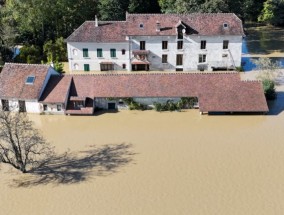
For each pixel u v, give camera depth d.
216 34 68.31
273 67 65.62
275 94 59.50
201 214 35.69
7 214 36.38
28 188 39.88
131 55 70.62
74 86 57.88
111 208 36.72
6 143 46.88
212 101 55.28
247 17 98.75
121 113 56.53
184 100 56.56
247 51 81.44
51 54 74.50
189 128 51.72
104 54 70.94
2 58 74.69
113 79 58.31
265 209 36.22
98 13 87.62
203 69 71.38
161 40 69.31
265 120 53.41
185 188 39.34
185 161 44.06
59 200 38.00
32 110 56.72
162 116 55.34
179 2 79.56
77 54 71.06
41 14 80.38
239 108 54.44
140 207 36.78
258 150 45.97
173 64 71.19
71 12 83.88
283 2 95.81
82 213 36.19
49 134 50.97
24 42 83.88
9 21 79.19
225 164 43.28
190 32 68.69
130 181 40.62
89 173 42.16
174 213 35.88
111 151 46.59
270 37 91.44
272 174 41.28
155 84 57.59
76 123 53.84
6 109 57.44
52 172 42.62
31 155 45.75
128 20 70.94
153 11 93.75
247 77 67.19
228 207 36.53
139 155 45.53
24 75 57.81
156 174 41.75
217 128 51.53
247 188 39.12
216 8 77.56
